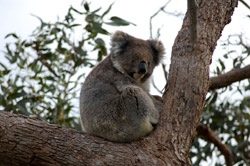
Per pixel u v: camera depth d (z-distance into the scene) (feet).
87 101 24.14
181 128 20.35
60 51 30.35
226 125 31.73
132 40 26.86
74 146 18.89
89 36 30.01
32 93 28.78
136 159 18.99
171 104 21.03
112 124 22.88
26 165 18.33
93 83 24.67
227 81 28.43
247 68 28.07
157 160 19.07
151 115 22.89
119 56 25.99
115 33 26.78
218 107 31.63
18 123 18.83
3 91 28.25
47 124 19.39
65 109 28.71
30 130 18.74
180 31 23.32
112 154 19.01
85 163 18.58
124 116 22.79
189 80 21.20
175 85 21.44
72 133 19.49
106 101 23.56
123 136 22.54
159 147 19.66
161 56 27.73
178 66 21.88
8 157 18.22
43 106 28.40
